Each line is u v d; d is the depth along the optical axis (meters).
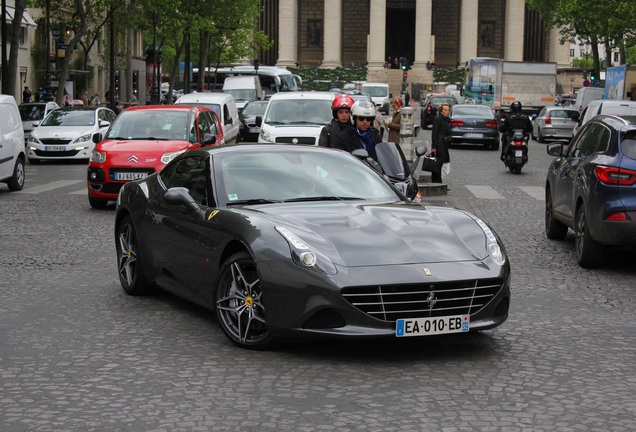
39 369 7.46
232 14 67.81
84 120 32.78
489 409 6.49
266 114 26.28
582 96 59.16
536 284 11.65
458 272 7.57
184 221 9.00
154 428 6.05
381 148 12.41
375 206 8.58
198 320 9.22
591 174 12.59
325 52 120.06
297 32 126.44
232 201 8.75
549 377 7.35
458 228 8.24
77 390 6.89
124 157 18.77
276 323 7.59
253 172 9.11
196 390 6.88
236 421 6.19
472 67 68.81
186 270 9.01
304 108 26.22
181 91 88.38
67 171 28.77
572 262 13.41
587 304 10.46
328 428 6.06
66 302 10.13
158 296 10.45
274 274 7.55
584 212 12.72
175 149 19.06
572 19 64.88
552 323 9.40
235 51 85.75
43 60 57.22
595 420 6.30
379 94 78.88
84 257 13.21
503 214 19.17
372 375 7.30
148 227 9.86
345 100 13.33
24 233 15.59
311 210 8.33
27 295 10.52
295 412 6.38
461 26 120.25
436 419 6.26
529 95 64.56
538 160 36.41
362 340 7.91
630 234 12.16
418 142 13.27
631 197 12.16
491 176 28.89
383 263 7.50
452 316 7.57
